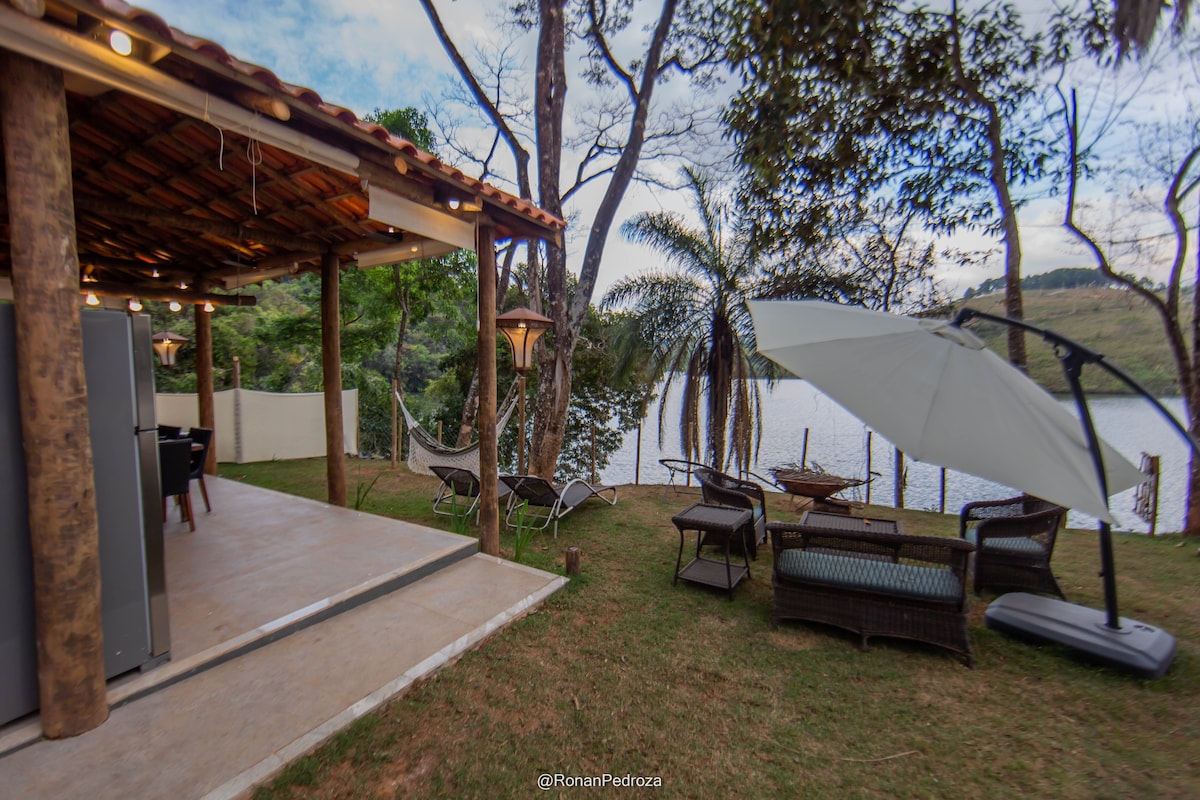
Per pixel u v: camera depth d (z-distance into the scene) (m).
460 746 2.16
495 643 2.98
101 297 7.01
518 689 2.56
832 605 3.16
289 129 2.65
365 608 3.27
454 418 15.09
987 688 2.66
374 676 2.53
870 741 2.26
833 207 8.42
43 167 1.83
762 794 1.95
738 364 8.19
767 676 2.75
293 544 4.12
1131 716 2.43
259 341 16.30
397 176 3.32
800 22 5.94
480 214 4.07
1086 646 2.89
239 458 8.96
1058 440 2.45
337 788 1.91
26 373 1.86
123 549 2.30
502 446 14.21
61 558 1.95
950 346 2.56
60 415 1.91
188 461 4.39
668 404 9.16
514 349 5.77
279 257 5.75
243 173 3.70
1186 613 3.57
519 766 2.06
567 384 7.93
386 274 12.45
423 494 6.86
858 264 8.84
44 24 1.77
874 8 6.24
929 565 4.30
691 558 4.61
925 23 6.59
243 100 2.38
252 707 2.27
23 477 2.00
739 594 3.82
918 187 7.98
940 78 6.74
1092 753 2.18
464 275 12.81
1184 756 2.16
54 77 1.87
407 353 20.98
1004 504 4.26
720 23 7.59
